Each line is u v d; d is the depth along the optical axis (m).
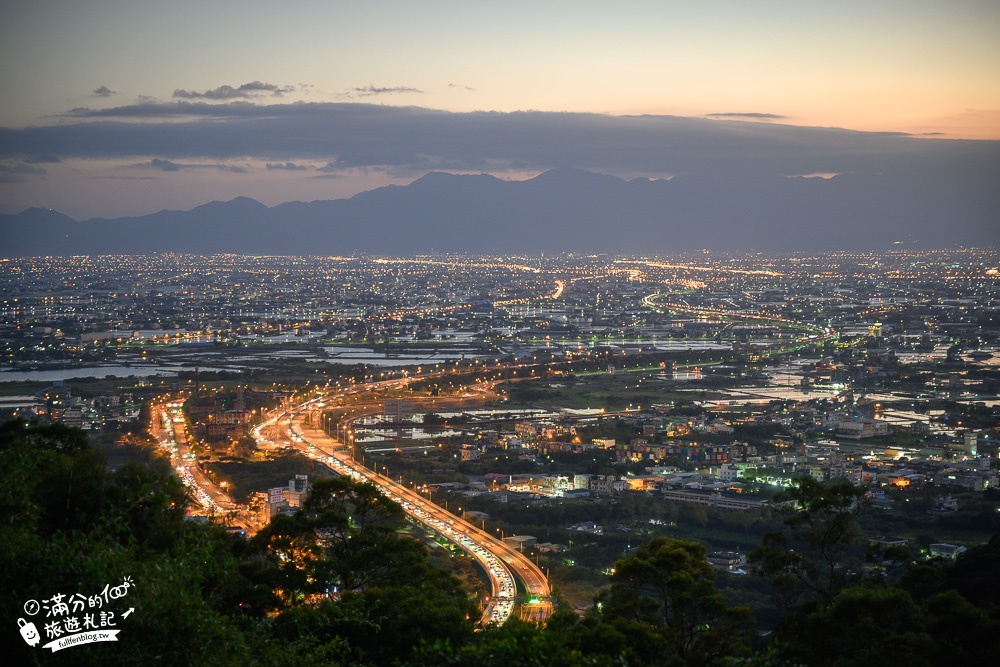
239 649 86.44
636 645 118.00
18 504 102.50
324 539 148.88
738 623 131.12
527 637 98.38
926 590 155.25
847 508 148.12
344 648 110.88
